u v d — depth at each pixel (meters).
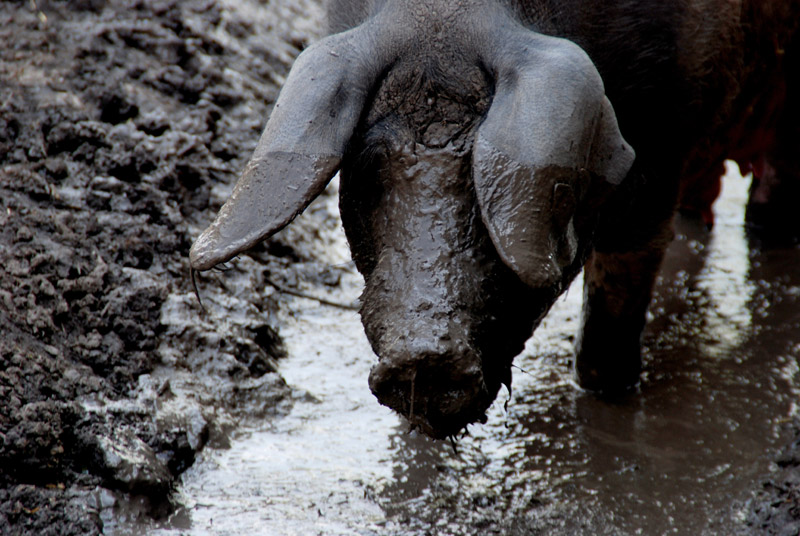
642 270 20.88
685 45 18.36
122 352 20.97
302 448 20.14
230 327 23.03
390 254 13.48
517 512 18.17
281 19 37.69
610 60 17.06
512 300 13.98
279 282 26.38
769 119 25.81
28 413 18.08
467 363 12.58
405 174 13.73
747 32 21.16
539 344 24.55
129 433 18.92
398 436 20.62
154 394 20.25
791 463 19.44
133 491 17.88
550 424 21.19
